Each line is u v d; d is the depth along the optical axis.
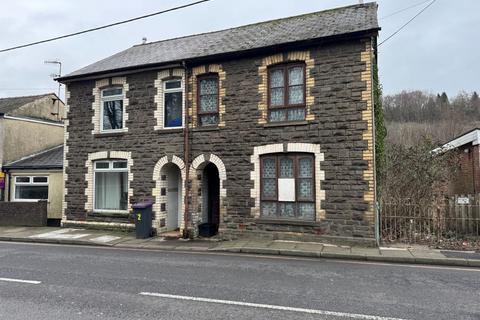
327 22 12.50
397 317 5.01
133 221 13.66
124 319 4.87
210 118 12.85
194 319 4.88
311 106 11.17
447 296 5.98
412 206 10.95
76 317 4.94
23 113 19.22
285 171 11.62
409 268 8.12
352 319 4.93
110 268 8.02
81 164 14.83
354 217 10.54
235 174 12.11
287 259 9.20
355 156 10.62
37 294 6.01
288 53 11.56
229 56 12.20
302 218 11.30
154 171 13.41
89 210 14.52
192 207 12.73
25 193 17.12
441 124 45.53
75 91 15.17
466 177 18.89
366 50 10.65
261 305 5.46
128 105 14.02
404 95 52.03
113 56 16.86
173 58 13.39
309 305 5.48
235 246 10.55
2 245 11.65
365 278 7.16
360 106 10.63
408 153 13.48
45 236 12.80
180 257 9.46
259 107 11.90
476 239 10.46
